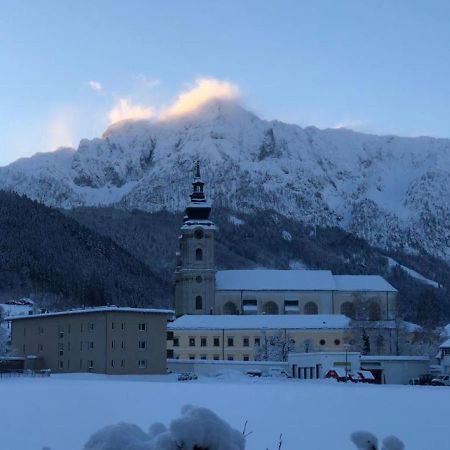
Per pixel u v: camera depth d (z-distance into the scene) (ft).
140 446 41.81
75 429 207.62
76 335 595.47
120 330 575.79
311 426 221.25
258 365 654.12
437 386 527.40
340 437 193.57
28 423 222.48
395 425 226.79
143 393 361.92
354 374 593.83
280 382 540.52
